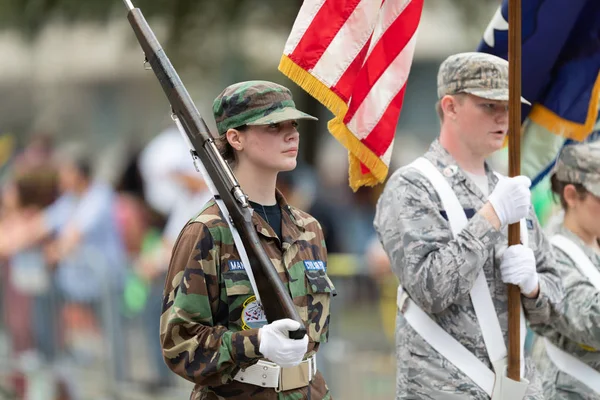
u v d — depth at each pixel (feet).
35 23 135.95
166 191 91.81
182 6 128.98
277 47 139.74
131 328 83.51
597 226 48.73
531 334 62.23
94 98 194.29
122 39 137.39
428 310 42.29
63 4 132.46
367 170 44.88
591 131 52.95
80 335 86.58
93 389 85.35
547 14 51.37
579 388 49.03
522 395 42.80
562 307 45.68
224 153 39.04
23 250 91.86
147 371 82.43
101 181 97.30
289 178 108.27
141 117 191.83
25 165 98.02
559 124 52.60
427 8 136.15
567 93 52.42
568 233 49.39
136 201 95.45
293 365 35.50
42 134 103.81
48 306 89.40
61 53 170.09
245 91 37.86
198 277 36.76
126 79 185.57
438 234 42.73
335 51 42.11
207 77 136.05
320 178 140.05
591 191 48.49
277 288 36.04
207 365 36.17
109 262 86.43
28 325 91.04
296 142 38.40
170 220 88.07
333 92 42.04
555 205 53.72
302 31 41.91
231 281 36.91
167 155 90.94
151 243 91.40
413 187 43.65
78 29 141.28
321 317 38.91
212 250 36.94
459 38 145.69
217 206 37.63
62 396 87.56
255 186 38.55
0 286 93.66
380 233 44.27
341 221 115.34
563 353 49.55
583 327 47.50
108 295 84.53
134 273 83.51
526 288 43.11
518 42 41.93
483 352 43.14
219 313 37.24
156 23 131.23
